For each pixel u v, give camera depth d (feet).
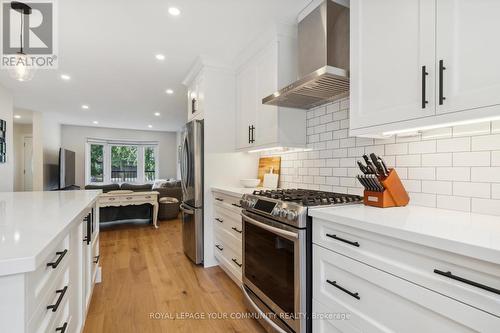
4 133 12.76
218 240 9.26
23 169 24.57
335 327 4.05
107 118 21.49
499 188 3.83
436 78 3.48
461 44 3.23
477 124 4.07
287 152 8.73
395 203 4.70
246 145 9.09
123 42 8.31
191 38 8.09
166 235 13.98
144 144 28.45
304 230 4.55
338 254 3.98
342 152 6.53
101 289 7.75
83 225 5.23
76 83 12.31
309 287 4.56
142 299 7.18
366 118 4.50
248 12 6.72
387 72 4.15
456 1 3.28
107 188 19.99
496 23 2.93
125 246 12.01
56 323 3.27
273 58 7.34
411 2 3.80
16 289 2.18
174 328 5.90
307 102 6.97
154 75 11.31
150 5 6.41
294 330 4.63
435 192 4.60
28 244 2.48
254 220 5.89
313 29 6.23
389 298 3.24
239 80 9.69
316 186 7.40
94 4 6.33
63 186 19.67
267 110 7.75
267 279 5.54
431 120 3.54
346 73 5.07
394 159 5.30
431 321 2.81
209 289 7.80
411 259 3.00
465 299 2.53
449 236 2.69
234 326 5.99
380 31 4.27
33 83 12.30
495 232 2.86
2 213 4.16
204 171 9.70
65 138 24.76
